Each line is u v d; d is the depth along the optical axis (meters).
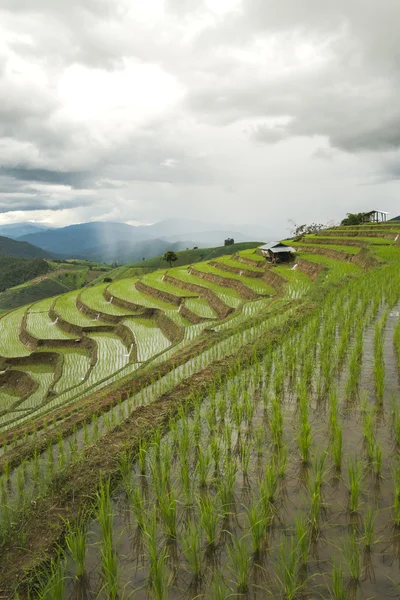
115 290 56.81
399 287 17.06
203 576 4.50
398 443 6.54
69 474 6.48
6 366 35.19
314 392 9.04
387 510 5.17
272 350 12.51
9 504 6.52
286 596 4.13
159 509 5.64
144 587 4.45
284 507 5.38
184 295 44.50
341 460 6.26
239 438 7.43
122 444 7.45
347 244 47.75
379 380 8.33
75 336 39.84
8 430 15.92
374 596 4.04
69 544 4.73
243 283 40.16
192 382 10.61
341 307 15.09
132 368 23.67
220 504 5.60
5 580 4.56
